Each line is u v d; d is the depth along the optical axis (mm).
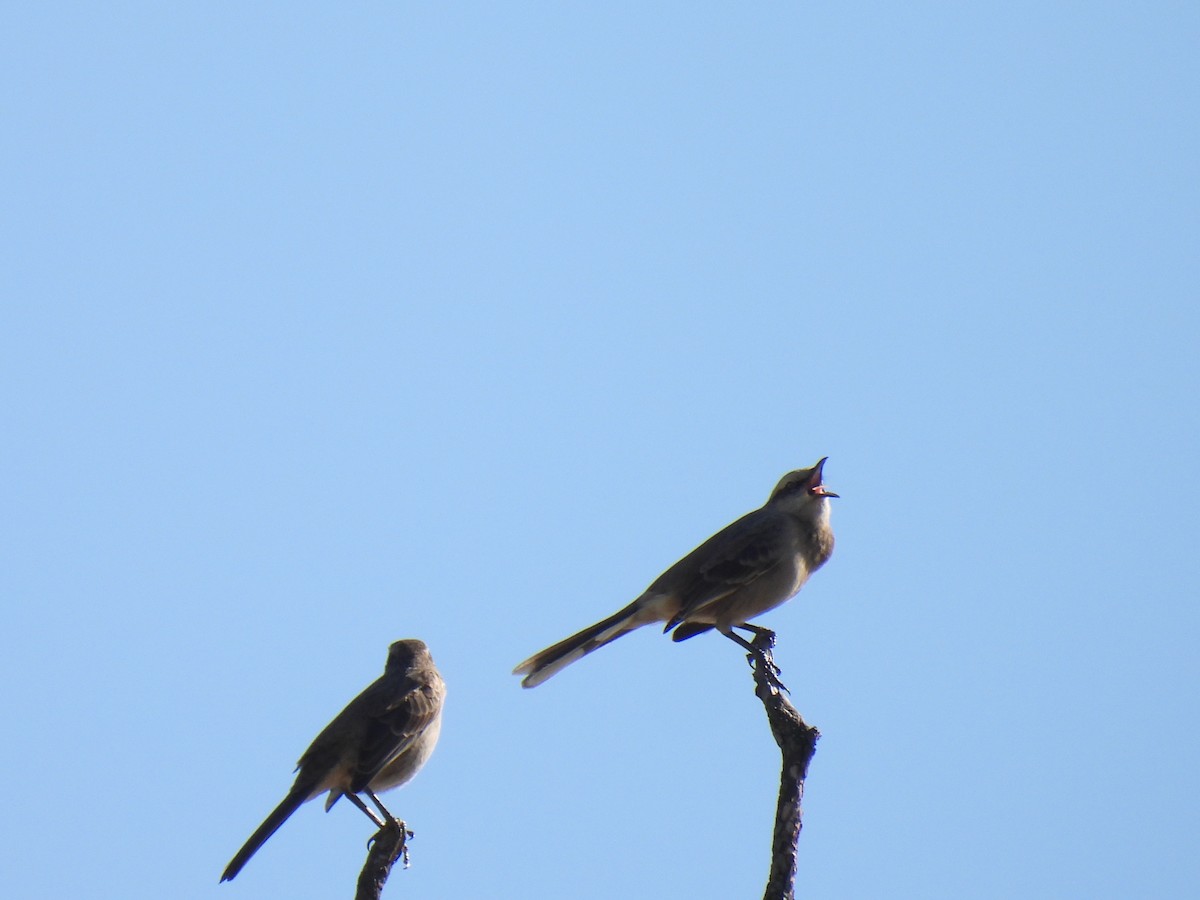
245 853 13914
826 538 16344
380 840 12461
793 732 11156
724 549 15883
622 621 16250
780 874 10586
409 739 14828
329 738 14688
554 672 16344
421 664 15562
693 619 16000
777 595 15922
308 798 14422
